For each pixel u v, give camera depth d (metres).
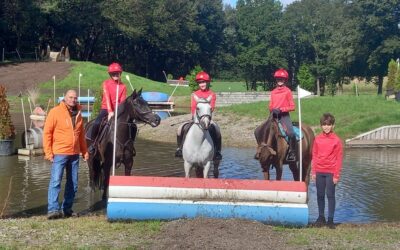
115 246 7.36
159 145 21.12
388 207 11.27
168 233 7.90
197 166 10.20
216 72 101.38
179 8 82.31
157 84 53.50
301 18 84.25
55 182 9.44
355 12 68.19
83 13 67.94
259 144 10.27
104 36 79.25
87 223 8.77
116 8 70.44
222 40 99.75
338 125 24.31
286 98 10.36
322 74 80.56
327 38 81.38
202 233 7.77
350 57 68.38
